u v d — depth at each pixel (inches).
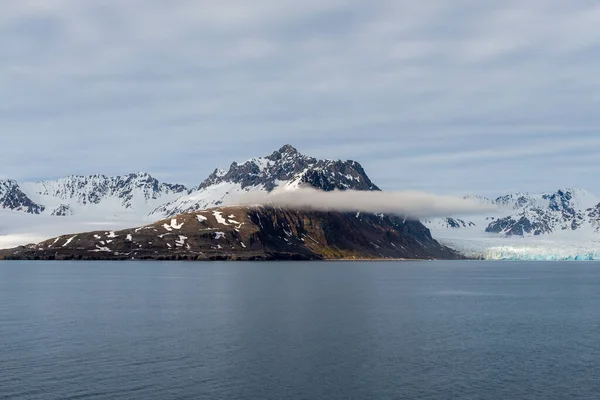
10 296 6304.1
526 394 2559.1
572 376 2832.2
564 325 4343.0
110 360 3041.3
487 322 4471.0
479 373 2871.6
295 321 4370.1
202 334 3777.1
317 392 2564.0
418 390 2603.3
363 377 2787.9
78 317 4544.8
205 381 2691.9
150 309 5078.7
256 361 3053.6
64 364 2957.7
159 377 2746.1
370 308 5310.0
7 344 3425.2
